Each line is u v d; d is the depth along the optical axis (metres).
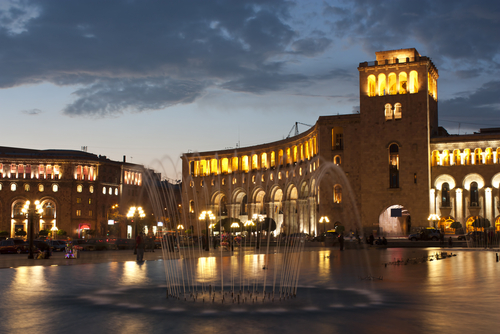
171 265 34.19
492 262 34.94
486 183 84.62
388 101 88.50
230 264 34.97
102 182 117.50
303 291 20.09
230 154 125.25
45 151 122.19
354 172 89.12
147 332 12.85
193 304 17.14
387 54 90.50
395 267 31.23
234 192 122.88
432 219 83.12
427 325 13.33
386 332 12.60
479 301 17.17
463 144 86.38
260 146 118.12
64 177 114.81
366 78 90.12
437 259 38.38
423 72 87.19
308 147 102.12
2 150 119.50
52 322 14.12
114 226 119.62
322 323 13.77
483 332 12.52
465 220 85.12
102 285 22.36
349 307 16.25
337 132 91.62
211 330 13.03
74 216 114.06
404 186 86.50
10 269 31.03
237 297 18.59
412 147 86.69
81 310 15.99
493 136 84.75
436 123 95.75
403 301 17.33
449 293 19.20
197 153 131.38
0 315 15.15
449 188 86.81
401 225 90.19
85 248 65.00
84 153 124.38
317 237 80.69
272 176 112.69
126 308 16.36
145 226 118.50
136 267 32.47
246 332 12.76
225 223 82.69
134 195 127.38
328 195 89.81
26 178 114.38
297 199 103.31
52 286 22.03
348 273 27.45
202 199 128.62
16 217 114.19
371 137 88.81
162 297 18.73
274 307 16.44
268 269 30.36
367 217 87.75
